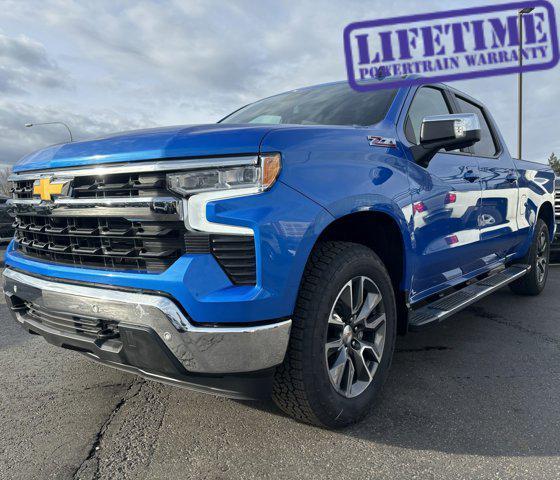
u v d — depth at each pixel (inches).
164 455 79.8
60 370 118.6
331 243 85.9
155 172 73.8
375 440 83.7
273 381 78.2
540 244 195.8
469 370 116.3
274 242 71.5
